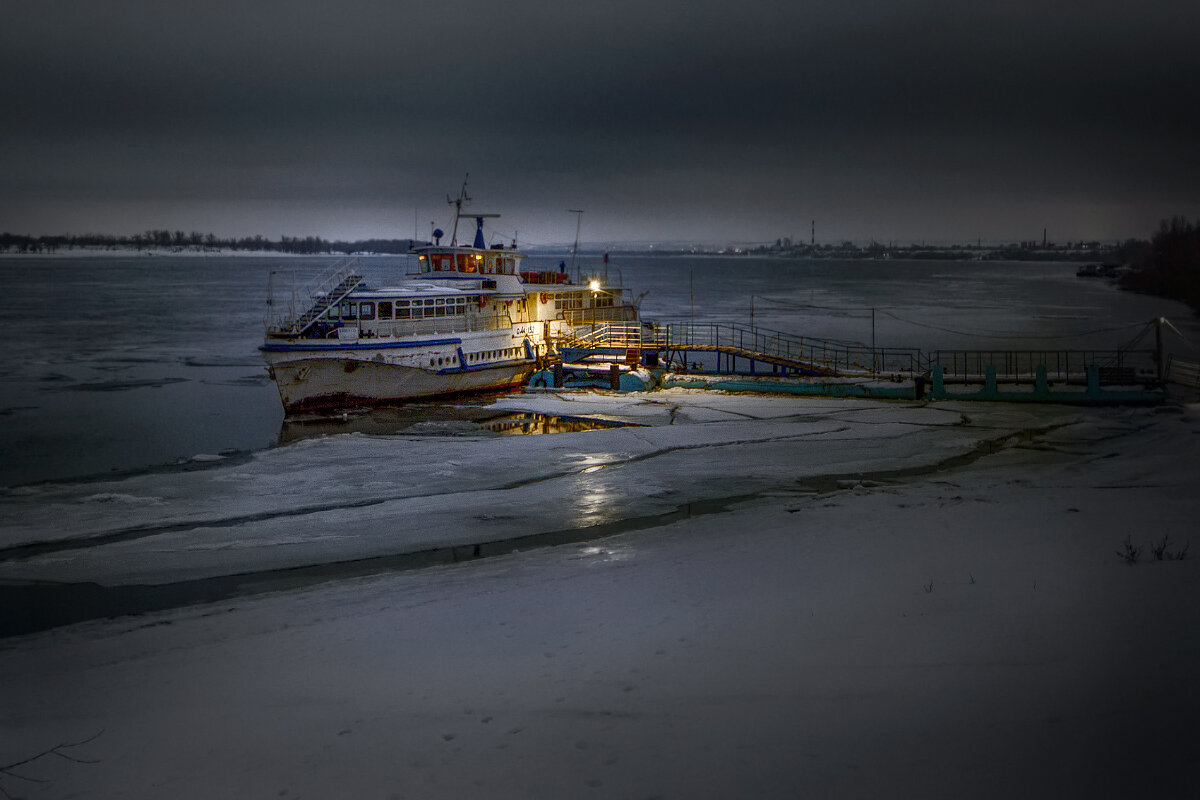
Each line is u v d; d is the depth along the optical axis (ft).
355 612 48.57
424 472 93.40
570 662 35.63
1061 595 38.04
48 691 39.06
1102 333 291.79
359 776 26.89
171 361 222.89
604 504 78.38
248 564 63.00
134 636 47.21
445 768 26.89
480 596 49.47
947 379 139.03
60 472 105.70
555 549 62.39
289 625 47.01
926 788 22.84
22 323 329.93
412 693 33.73
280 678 37.35
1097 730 24.82
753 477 87.86
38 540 69.46
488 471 93.45
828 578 45.98
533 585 51.31
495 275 164.25
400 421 130.82
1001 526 56.95
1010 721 26.13
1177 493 67.21
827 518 65.31
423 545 66.90
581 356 162.71
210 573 61.05
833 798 22.84
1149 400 125.59
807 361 161.68
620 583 49.52
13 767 30.12
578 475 90.68
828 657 33.24
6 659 44.42
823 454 98.07
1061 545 49.29
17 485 95.61
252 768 28.25
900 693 29.19
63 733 33.32
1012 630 34.06
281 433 129.39
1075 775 22.56
